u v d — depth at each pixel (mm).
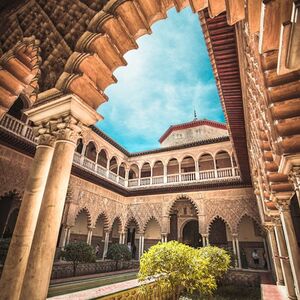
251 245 16438
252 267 15461
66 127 3117
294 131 2648
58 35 3674
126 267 15383
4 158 9961
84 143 14977
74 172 13703
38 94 3383
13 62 4254
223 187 15945
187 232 19266
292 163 2902
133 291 6254
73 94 3074
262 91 2744
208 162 19328
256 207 14719
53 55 3605
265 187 6441
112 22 3277
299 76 2324
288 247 4840
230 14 2152
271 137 3064
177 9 3281
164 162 18750
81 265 11867
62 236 12547
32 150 10797
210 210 15883
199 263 5508
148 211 17672
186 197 16891
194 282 5469
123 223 17953
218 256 8992
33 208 2988
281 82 2393
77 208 13672
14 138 9891
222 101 6750
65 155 3014
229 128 8383
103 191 16359
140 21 3383
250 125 6465
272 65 2369
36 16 4191
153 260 5328
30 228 2904
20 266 2715
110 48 3363
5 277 2654
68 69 3262
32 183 3080
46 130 3285
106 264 13742
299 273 4578
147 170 21438
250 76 3969
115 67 3584
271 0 1375
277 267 8617
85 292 6234
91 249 11094
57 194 2791
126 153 19734
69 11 3758
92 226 14742
